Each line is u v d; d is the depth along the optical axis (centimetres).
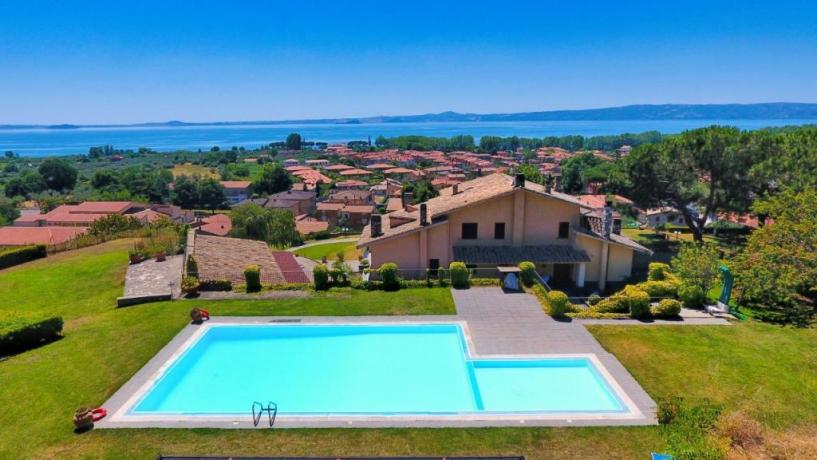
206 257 3088
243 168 19650
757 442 1220
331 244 6431
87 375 1800
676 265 2725
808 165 3675
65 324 2353
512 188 3189
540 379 1806
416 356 2041
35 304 2750
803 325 2216
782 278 2305
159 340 2102
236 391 1783
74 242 4116
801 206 2561
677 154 4319
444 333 2238
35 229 6288
